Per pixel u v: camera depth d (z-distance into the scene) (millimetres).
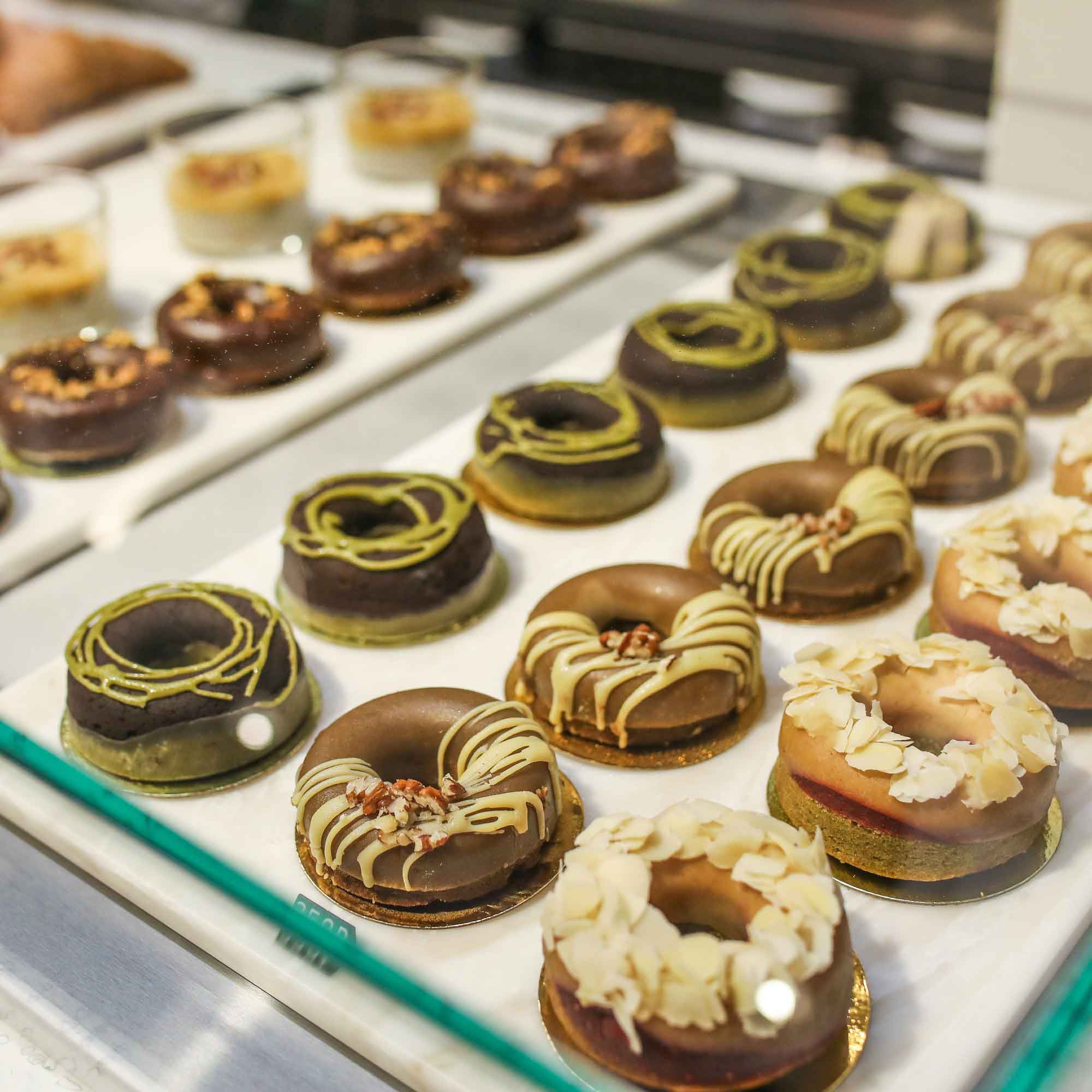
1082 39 655
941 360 643
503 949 425
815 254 692
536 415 630
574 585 532
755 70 798
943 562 518
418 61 859
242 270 759
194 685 477
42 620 525
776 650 537
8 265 693
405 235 720
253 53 984
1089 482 544
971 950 425
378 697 510
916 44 732
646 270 729
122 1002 433
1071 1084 401
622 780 484
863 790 439
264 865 449
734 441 640
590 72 887
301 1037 425
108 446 608
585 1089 384
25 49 903
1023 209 700
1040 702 458
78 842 458
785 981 376
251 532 579
